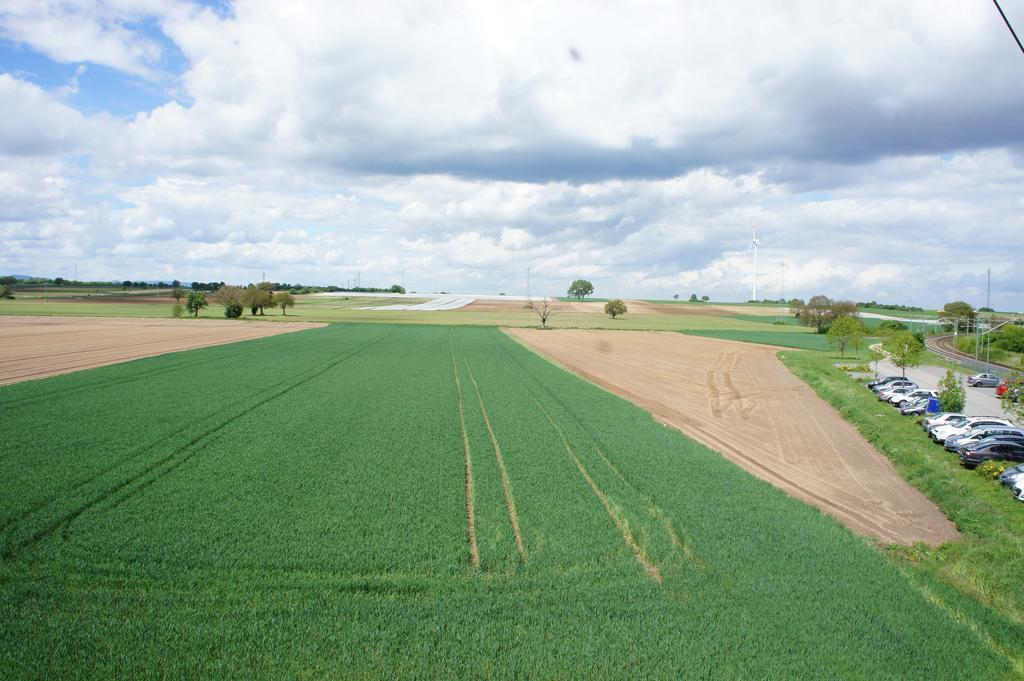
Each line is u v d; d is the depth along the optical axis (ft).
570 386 182.60
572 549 67.62
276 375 184.55
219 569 60.90
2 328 342.64
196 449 102.27
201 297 497.46
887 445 123.24
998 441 106.93
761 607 56.59
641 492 87.66
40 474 86.12
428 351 272.10
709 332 465.47
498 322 495.82
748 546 69.56
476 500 82.58
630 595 57.98
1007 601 60.44
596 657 48.34
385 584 59.00
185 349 253.44
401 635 50.60
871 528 81.71
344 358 235.61
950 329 517.55
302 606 54.44
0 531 67.15
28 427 112.37
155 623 51.03
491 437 117.70
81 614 52.08
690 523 75.77
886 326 469.16
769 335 456.45
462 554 65.31
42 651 46.62
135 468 90.33
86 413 125.08
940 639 52.60
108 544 65.31
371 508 78.33
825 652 49.98
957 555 71.67
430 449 105.91
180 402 139.03
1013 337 323.78
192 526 70.85
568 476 93.81
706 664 47.75
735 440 128.98
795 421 150.61
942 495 92.94
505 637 50.57
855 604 57.72
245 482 86.84
